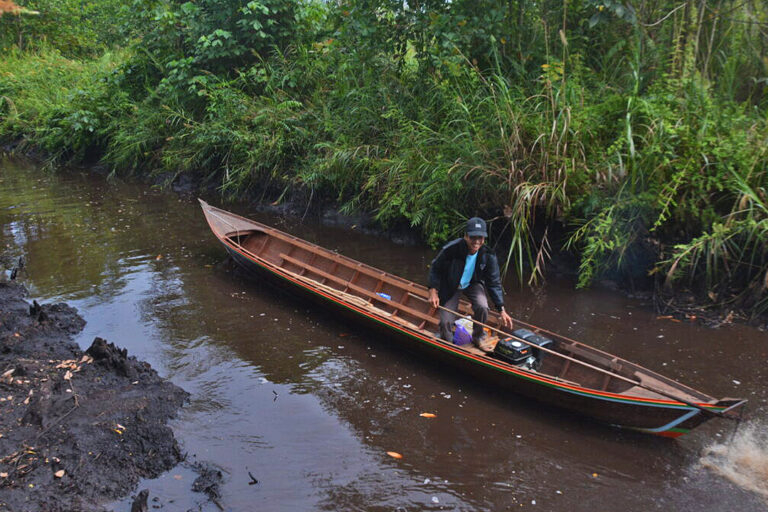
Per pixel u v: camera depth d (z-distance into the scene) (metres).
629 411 4.44
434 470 4.17
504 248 8.11
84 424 4.46
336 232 9.76
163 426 4.52
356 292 6.99
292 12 12.55
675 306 6.59
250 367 5.54
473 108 8.47
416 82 9.88
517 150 7.48
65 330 6.12
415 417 4.81
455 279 5.53
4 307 6.64
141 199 12.08
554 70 7.51
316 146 10.13
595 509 3.79
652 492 3.94
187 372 5.41
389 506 3.81
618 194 6.68
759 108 7.41
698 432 4.59
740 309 6.31
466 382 5.38
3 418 4.52
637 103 7.03
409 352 5.91
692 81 7.00
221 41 12.14
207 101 12.75
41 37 22.45
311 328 6.39
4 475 3.90
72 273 7.84
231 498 3.85
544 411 4.92
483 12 8.98
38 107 16.94
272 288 7.47
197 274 7.87
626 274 7.23
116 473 4.02
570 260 7.70
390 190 8.91
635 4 8.29
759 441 4.42
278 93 11.76
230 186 12.05
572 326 6.28
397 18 9.77
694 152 6.38
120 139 13.84
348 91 10.67
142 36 14.67
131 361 5.42
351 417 4.79
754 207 6.12
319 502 3.83
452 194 8.20
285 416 4.77
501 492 3.95
